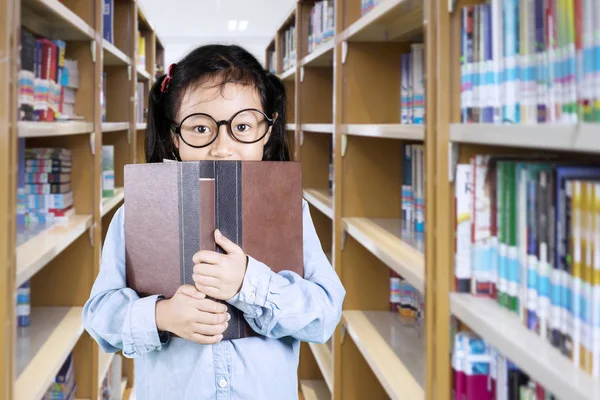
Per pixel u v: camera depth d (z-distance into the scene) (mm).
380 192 2547
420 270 1530
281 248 1203
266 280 1123
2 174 1409
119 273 1264
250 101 1291
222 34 8414
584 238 873
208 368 1206
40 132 1708
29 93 2039
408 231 2203
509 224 1137
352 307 2510
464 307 1186
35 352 1949
